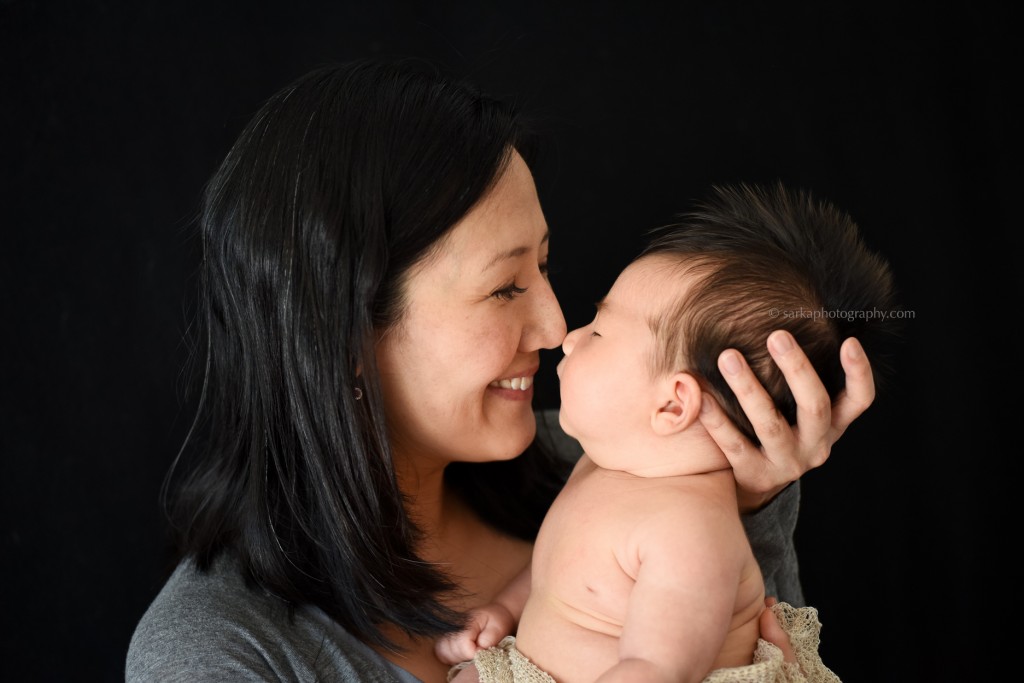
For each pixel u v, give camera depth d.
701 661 1.01
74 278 1.93
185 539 1.38
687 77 2.07
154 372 1.98
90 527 1.98
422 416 1.26
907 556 2.22
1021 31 2.08
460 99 1.25
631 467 1.18
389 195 1.17
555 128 2.04
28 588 1.95
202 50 1.95
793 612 1.24
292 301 1.19
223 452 1.33
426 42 1.99
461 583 1.38
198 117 1.95
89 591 2.00
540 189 2.05
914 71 2.09
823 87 2.08
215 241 1.26
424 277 1.20
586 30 2.04
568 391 1.21
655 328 1.15
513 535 1.50
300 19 1.96
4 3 1.86
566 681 1.12
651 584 1.04
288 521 1.26
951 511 2.19
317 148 1.19
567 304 2.08
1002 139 2.10
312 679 1.15
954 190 2.11
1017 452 2.17
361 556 1.21
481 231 1.20
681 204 2.08
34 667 1.96
